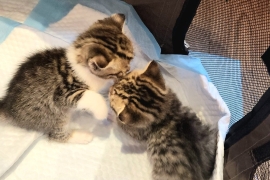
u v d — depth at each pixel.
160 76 0.25
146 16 0.26
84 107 0.23
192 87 0.28
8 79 0.27
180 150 0.24
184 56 0.27
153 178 0.25
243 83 0.24
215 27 0.23
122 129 0.27
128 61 0.23
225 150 0.27
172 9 0.24
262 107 0.23
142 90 0.23
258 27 0.21
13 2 0.27
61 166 0.26
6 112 0.24
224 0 0.21
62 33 0.28
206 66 0.26
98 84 0.24
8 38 0.27
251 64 0.23
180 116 0.25
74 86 0.23
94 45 0.21
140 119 0.22
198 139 0.25
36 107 0.24
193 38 0.26
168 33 0.26
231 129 0.26
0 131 0.25
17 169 0.25
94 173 0.26
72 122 0.27
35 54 0.24
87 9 0.27
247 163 0.24
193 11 0.23
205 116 0.28
